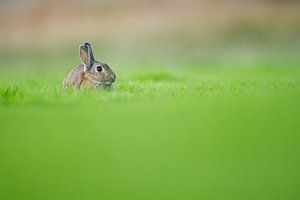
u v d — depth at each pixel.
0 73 69.62
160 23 101.12
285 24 99.56
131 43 97.50
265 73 53.78
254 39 96.44
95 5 105.62
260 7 103.56
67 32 101.31
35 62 92.75
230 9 103.19
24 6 105.75
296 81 38.66
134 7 105.00
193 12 103.25
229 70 60.84
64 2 106.06
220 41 96.44
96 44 97.69
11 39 101.69
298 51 90.88
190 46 95.38
